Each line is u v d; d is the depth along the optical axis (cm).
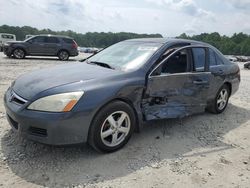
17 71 1149
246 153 441
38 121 346
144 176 355
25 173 345
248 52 9662
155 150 423
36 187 321
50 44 1980
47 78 400
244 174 377
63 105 351
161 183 343
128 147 424
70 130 356
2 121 496
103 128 386
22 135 367
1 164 360
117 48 530
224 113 636
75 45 2053
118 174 355
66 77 399
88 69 441
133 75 422
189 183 347
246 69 2692
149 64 444
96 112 374
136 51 487
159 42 498
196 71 510
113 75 411
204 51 543
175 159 402
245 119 608
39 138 356
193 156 416
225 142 478
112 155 397
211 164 397
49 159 378
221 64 603
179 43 504
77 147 412
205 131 518
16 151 393
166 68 461
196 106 516
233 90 652
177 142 459
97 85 383
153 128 506
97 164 373
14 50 1903
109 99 381
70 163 371
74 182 333
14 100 383
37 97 358
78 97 360
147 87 430
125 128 411
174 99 473
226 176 369
